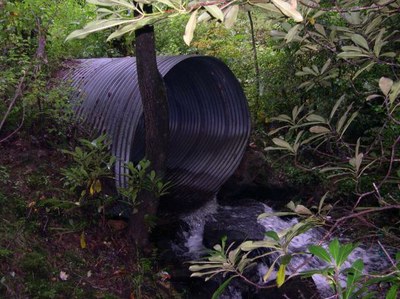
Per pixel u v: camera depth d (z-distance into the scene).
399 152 5.45
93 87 5.96
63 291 4.15
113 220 5.24
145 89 4.76
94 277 4.49
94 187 4.66
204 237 6.05
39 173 5.08
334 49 3.41
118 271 4.65
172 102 7.31
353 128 7.33
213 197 7.06
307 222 2.59
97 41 7.92
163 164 5.07
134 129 5.09
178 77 7.09
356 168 2.99
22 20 5.69
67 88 5.66
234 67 8.78
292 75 7.56
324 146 7.26
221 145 6.93
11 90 5.24
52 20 6.63
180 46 9.10
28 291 3.96
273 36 3.44
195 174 6.85
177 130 7.23
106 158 5.06
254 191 7.32
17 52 5.61
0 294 3.78
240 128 6.84
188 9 1.91
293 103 7.79
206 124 7.06
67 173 4.61
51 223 4.72
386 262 5.81
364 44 2.81
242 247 2.54
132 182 4.79
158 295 4.69
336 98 6.76
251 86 8.37
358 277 2.22
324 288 5.34
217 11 1.84
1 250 4.07
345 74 6.05
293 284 5.12
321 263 5.91
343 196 7.08
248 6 2.43
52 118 5.53
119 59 6.50
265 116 8.13
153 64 4.71
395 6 2.99
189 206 6.58
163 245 5.56
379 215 5.81
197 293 5.02
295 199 7.32
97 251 4.79
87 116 5.70
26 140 5.39
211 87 6.90
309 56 7.14
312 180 7.42
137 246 5.09
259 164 7.47
